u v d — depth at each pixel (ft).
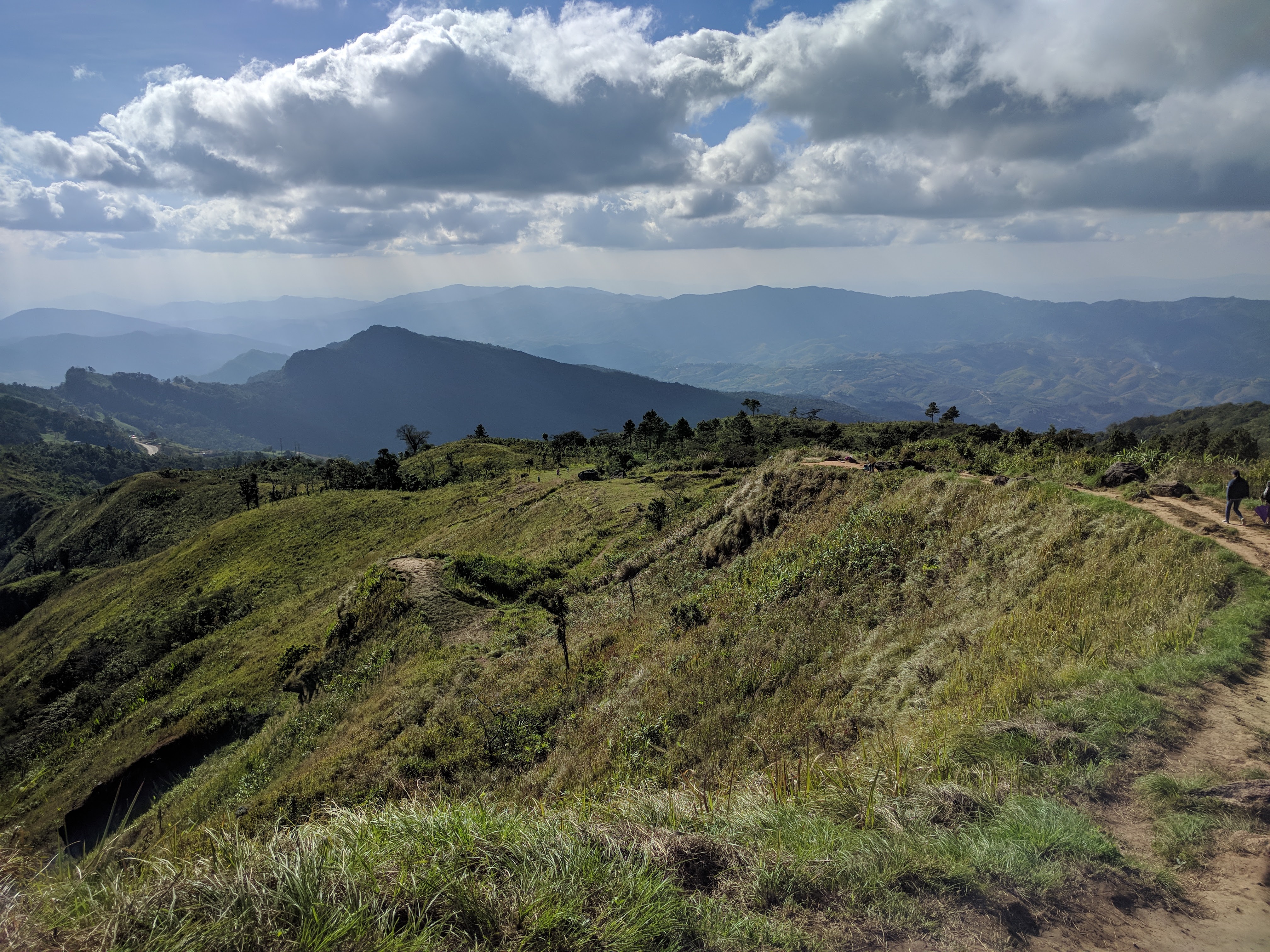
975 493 60.23
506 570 112.68
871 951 12.24
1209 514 44.45
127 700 139.44
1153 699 23.68
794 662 48.29
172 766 87.25
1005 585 45.09
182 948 10.66
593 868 13.61
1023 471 66.64
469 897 12.23
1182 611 31.81
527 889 12.66
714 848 15.38
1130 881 14.60
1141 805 18.08
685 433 343.26
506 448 416.46
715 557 86.58
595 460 309.01
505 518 178.50
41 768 123.03
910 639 43.39
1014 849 15.12
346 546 215.10
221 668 130.41
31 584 343.46
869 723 34.65
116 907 11.70
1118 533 43.29
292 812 49.83
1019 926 13.07
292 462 614.34
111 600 235.20
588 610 91.40
